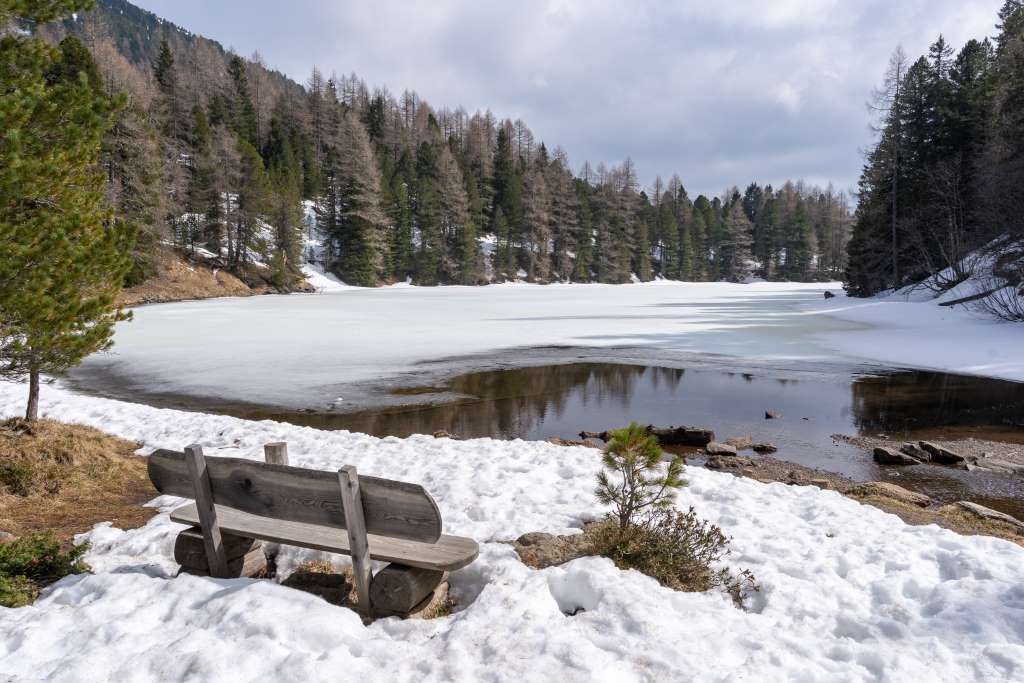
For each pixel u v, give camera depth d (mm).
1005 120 35156
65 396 11891
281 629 2803
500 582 3459
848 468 9188
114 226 6801
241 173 61812
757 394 14773
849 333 26359
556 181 104875
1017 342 21344
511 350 21797
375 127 116812
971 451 10117
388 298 53719
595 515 5020
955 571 3951
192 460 3445
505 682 2434
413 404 13523
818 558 4148
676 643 2797
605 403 13766
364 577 3186
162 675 2451
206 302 45000
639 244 109812
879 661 2734
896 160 45969
